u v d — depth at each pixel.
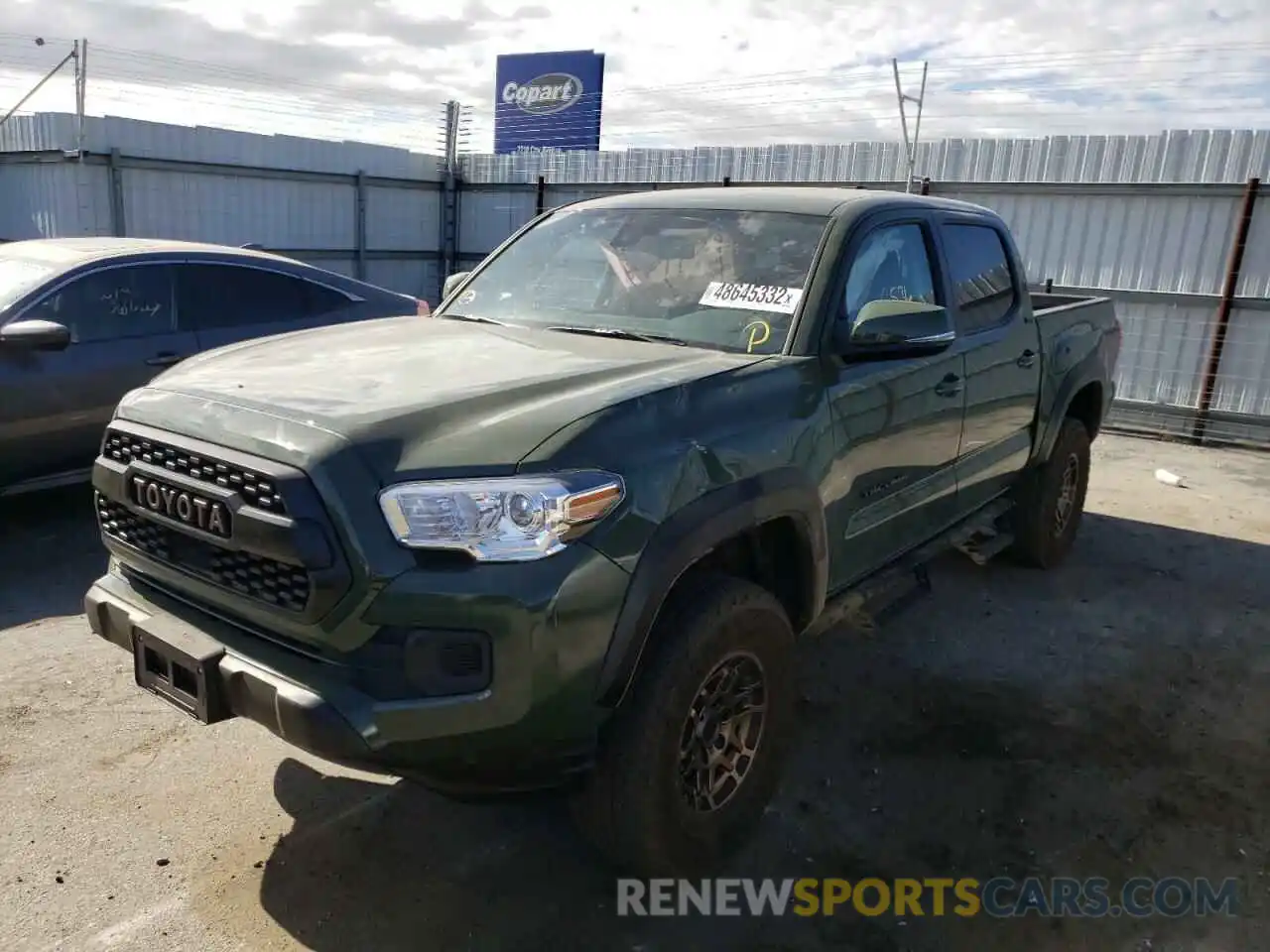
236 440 2.43
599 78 21.03
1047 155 11.04
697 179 13.95
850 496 3.43
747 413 2.89
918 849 3.17
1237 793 3.57
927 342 3.46
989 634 4.93
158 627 2.62
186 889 2.81
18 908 2.69
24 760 3.41
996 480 4.90
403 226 16.62
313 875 2.90
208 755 3.50
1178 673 4.56
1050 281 10.95
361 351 3.14
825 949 2.71
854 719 3.99
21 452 5.39
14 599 4.80
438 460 2.32
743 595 2.82
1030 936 2.80
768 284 3.43
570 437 2.42
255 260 6.49
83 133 12.90
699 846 2.86
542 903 2.83
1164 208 10.49
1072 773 3.66
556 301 3.77
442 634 2.25
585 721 2.43
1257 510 7.59
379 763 2.29
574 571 2.32
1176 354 10.68
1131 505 7.60
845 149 12.44
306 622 2.31
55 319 5.49
